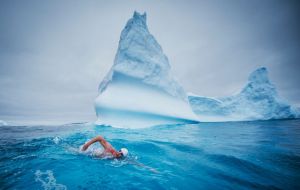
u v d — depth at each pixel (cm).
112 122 952
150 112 954
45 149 431
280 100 1755
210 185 229
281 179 253
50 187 213
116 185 222
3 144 506
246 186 228
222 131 818
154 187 219
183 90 1284
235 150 423
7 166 297
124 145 474
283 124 1255
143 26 1160
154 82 1062
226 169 293
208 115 1772
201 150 423
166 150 424
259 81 1852
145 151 414
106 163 315
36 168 286
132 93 993
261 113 1742
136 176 255
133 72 1023
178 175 263
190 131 802
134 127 904
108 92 1005
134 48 1075
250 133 757
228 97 1931
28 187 213
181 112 1134
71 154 376
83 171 273
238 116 1755
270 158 355
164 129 864
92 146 441
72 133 720
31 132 863
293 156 369
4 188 210
